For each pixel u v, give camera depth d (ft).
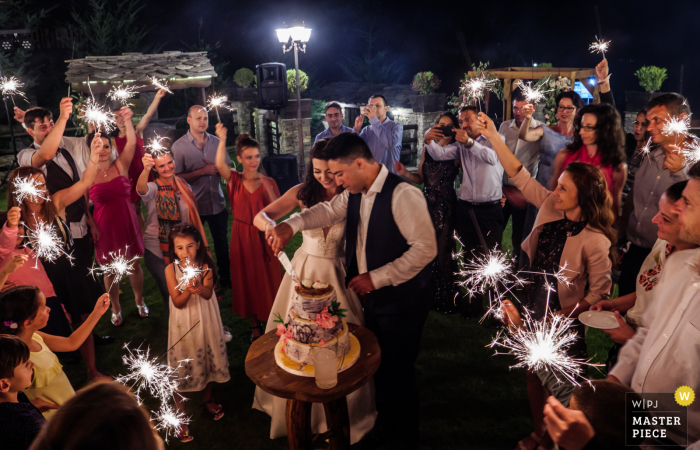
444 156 15.02
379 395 10.55
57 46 47.83
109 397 4.20
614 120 12.04
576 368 8.61
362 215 9.34
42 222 11.73
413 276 9.13
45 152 13.08
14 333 8.35
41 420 6.79
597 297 9.27
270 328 11.07
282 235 9.34
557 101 15.67
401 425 10.08
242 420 11.56
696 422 6.33
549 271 9.60
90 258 14.47
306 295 8.09
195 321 10.87
